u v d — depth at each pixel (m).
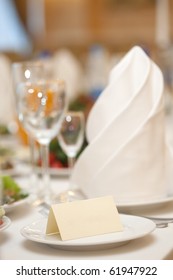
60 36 6.52
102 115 1.19
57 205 0.92
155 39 6.08
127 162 1.11
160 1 5.81
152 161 1.12
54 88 1.23
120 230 0.93
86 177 1.15
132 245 0.92
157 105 1.13
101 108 1.19
